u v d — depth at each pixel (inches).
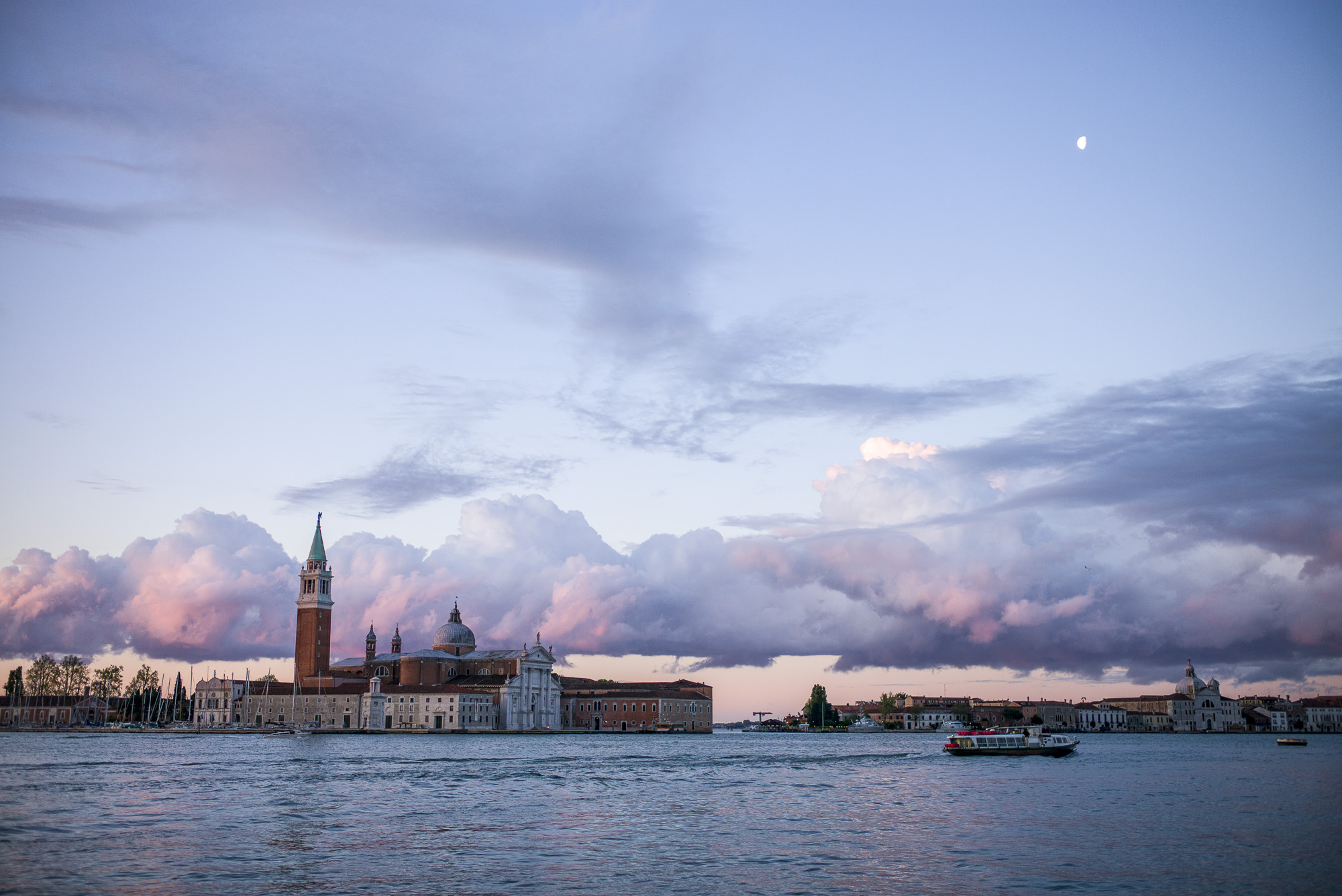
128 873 2797.7
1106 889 2687.0
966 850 3218.5
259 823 3722.9
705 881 2743.6
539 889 2642.7
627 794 4913.9
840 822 3890.3
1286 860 3065.9
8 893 2564.0
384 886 2662.4
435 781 5511.8
